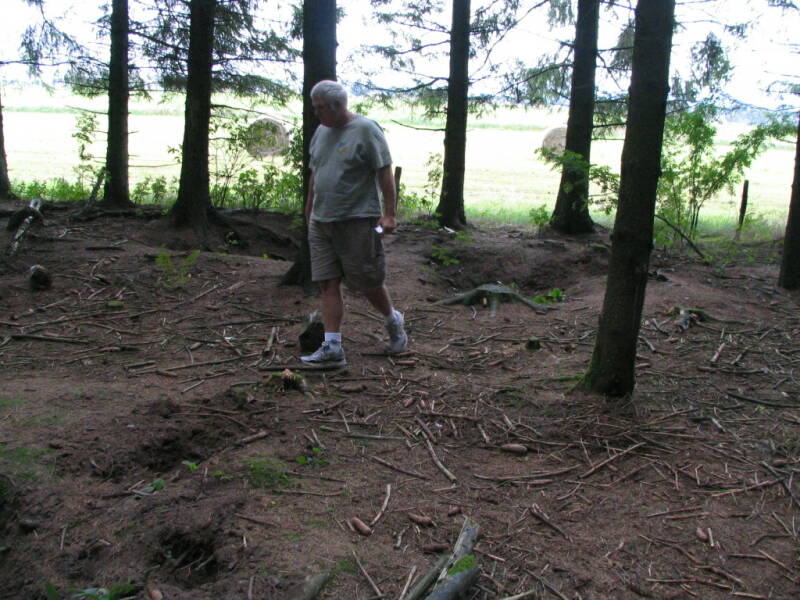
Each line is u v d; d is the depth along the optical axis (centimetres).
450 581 247
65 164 2222
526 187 2214
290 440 369
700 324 606
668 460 360
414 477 337
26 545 284
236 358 497
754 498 324
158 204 1217
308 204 522
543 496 322
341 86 443
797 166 744
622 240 411
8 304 604
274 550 270
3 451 338
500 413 412
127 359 494
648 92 383
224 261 756
